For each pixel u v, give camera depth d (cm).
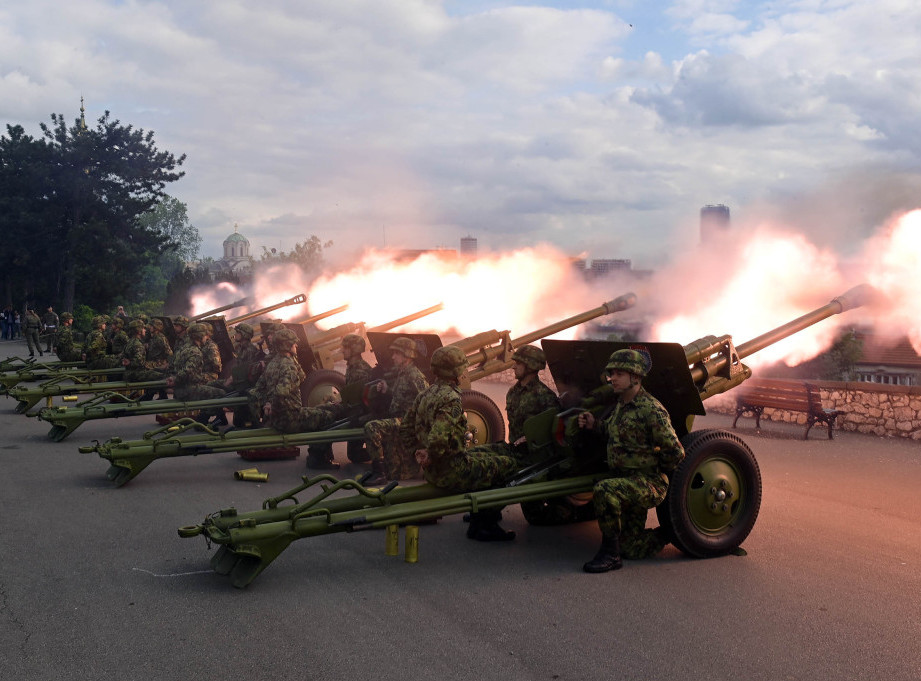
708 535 585
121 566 563
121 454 808
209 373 1188
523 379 665
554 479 612
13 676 396
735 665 409
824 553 595
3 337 3878
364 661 412
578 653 422
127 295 4672
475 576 543
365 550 603
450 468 580
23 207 4291
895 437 1069
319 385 1118
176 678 395
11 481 842
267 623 461
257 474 849
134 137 4519
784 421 1199
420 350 893
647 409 554
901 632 452
